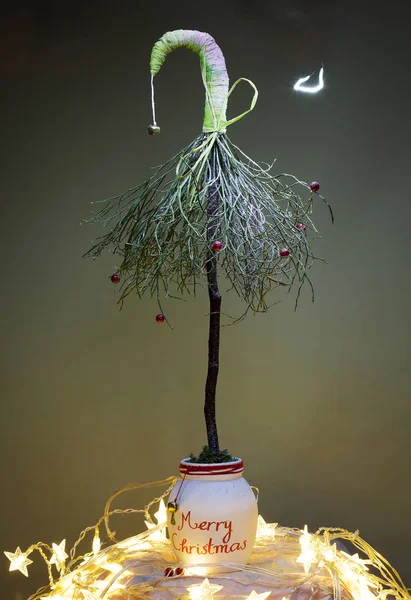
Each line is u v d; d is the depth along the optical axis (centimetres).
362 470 155
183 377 157
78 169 159
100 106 159
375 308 156
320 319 157
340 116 157
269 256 107
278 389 157
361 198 157
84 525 155
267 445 156
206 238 104
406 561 153
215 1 158
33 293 158
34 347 158
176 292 157
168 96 158
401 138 157
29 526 156
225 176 107
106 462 157
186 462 104
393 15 157
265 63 158
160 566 104
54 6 159
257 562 105
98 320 158
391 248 157
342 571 100
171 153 158
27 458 157
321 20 158
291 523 155
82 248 158
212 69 109
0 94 159
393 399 156
